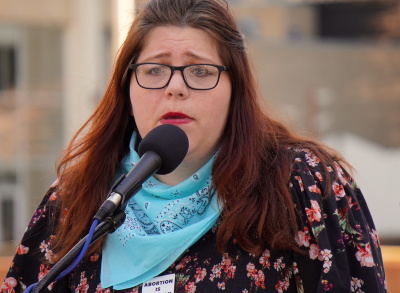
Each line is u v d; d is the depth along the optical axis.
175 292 6.79
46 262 7.69
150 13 7.17
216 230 6.94
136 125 7.42
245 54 7.23
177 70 6.93
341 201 6.95
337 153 7.49
